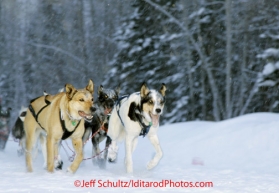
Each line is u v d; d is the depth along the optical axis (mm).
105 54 34656
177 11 25484
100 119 9031
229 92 22375
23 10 39875
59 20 37969
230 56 22312
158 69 24562
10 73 36969
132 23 25641
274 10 23312
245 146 10750
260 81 20359
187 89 24594
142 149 11914
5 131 11734
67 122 7176
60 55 36594
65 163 9125
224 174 8164
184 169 8789
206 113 24750
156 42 24891
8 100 36375
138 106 7363
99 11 36406
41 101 7711
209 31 24656
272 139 10711
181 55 23984
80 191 5855
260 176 7969
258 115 12578
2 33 37906
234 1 24047
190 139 11797
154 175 7785
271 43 23078
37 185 6203
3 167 8258
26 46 37844
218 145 11102
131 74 24969
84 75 33969
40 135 8188
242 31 23781
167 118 24188
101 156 9117
